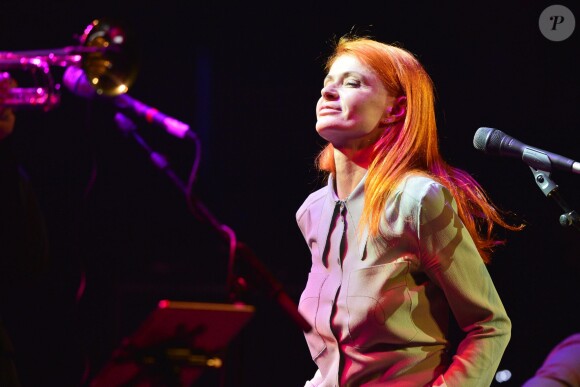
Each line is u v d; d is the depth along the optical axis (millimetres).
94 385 5742
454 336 12508
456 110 14867
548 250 13055
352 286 6152
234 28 15500
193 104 15406
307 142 15672
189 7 15305
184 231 14789
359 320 6062
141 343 5699
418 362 6066
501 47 14836
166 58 15406
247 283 6020
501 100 14805
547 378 5516
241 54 15656
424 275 6203
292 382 13367
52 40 14164
